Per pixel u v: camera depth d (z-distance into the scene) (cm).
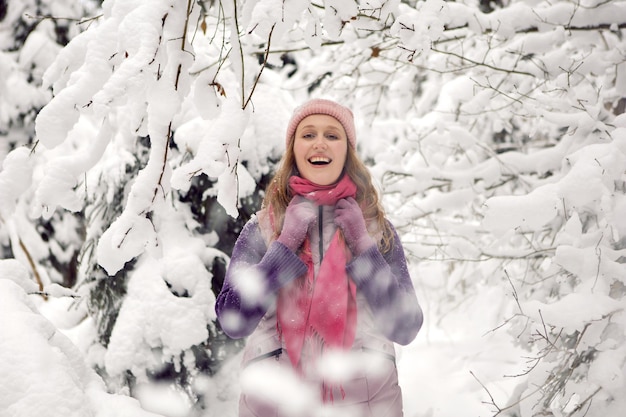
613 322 198
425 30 178
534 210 197
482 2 357
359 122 415
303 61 411
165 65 142
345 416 163
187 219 254
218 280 249
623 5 284
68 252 454
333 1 158
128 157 261
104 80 146
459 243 324
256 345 171
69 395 152
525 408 210
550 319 191
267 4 139
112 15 148
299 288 171
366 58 328
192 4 147
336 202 183
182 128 255
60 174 156
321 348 166
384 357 170
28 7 480
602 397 196
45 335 167
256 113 264
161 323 233
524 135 411
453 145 354
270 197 191
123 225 142
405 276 184
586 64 294
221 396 243
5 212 160
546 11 286
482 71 326
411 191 342
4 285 173
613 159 201
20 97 457
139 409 165
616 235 193
